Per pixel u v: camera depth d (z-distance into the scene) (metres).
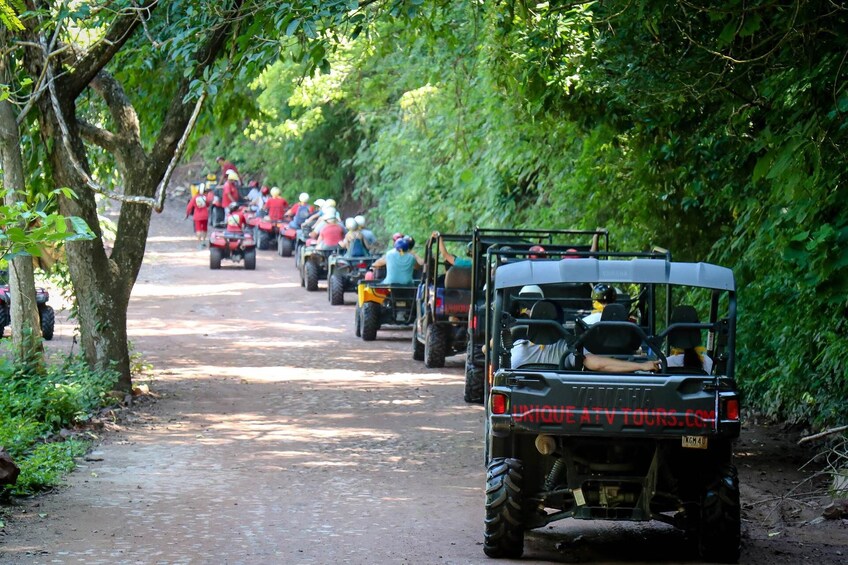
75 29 18.95
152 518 11.35
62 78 17.98
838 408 15.52
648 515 10.11
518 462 10.23
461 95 32.00
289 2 13.74
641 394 9.75
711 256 19.25
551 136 24.22
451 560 9.99
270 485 13.17
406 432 16.86
